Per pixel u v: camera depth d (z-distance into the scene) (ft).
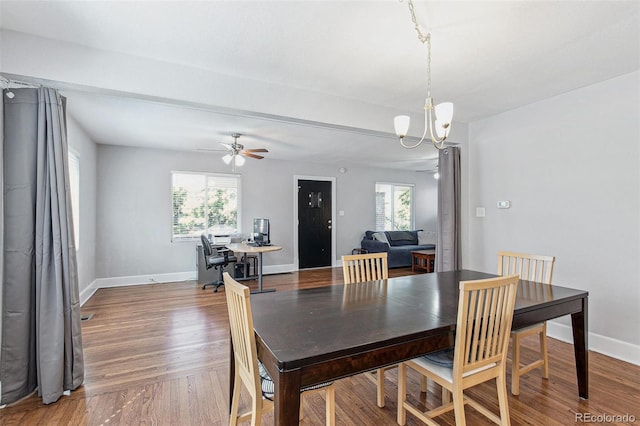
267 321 5.13
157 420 6.24
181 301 14.46
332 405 5.23
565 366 8.38
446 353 5.87
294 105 9.42
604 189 9.20
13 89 6.75
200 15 6.08
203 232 19.76
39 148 6.88
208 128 13.71
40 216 6.86
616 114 8.93
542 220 10.70
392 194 26.89
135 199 17.92
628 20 6.23
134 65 7.57
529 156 11.05
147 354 9.09
